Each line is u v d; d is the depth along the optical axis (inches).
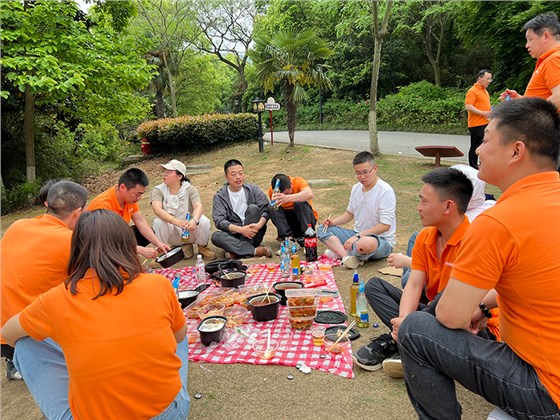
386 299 106.4
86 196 100.3
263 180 365.1
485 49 824.9
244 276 145.3
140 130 588.4
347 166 374.6
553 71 132.3
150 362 63.7
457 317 62.4
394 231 167.2
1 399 101.4
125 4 482.9
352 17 686.5
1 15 349.1
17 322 71.0
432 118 689.0
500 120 60.4
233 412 88.3
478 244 59.2
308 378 97.7
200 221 189.8
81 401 62.2
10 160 452.4
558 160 59.4
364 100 917.8
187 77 1109.1
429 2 764.6
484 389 62.4
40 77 346.3
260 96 1118.4
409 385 71.0
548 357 56.3
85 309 61.8
